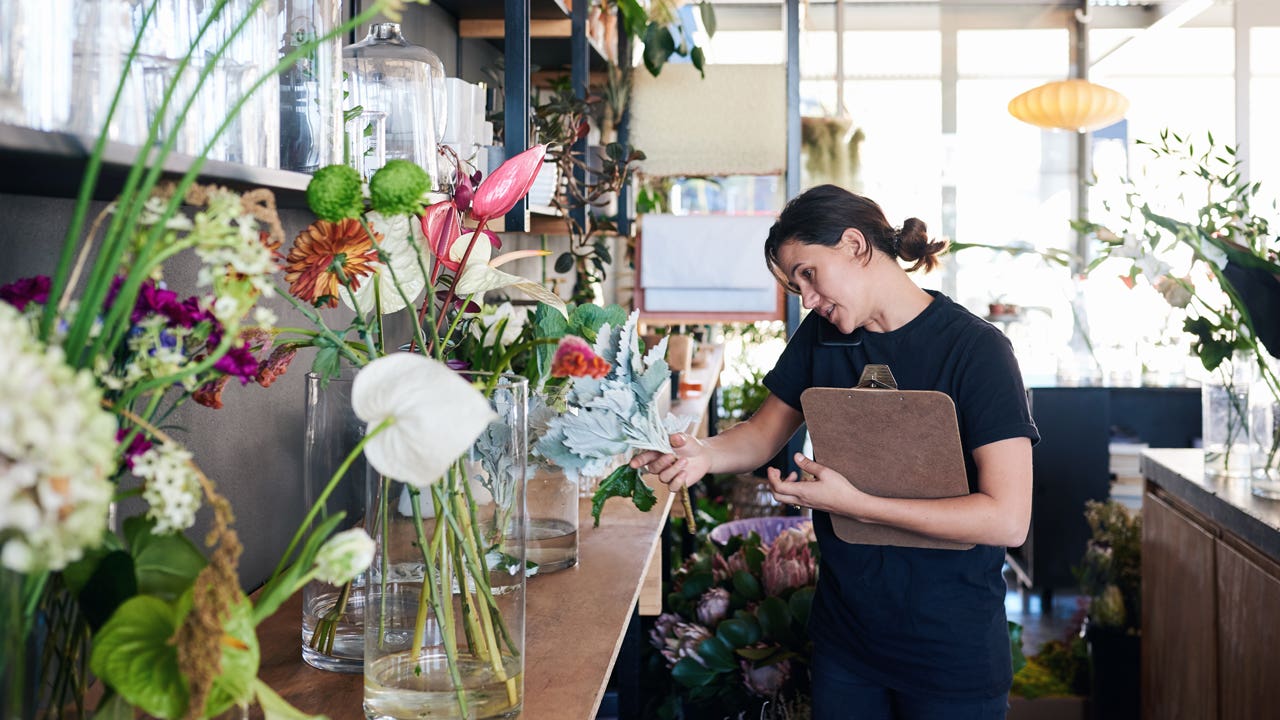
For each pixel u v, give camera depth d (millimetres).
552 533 1614
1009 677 1863
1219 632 2627
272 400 1648
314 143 1209
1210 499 2631
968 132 8688
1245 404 2617
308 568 887
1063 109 6414
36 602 716
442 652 1063
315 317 1076
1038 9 8602
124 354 822
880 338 1874
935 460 1699
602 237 3434
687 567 3162
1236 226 2625
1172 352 6160
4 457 592
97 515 621
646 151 3668
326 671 1225
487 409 819
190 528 1405
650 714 2607
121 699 769
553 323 1689
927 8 8656
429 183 945
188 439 1384
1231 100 8594
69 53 788
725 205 6559
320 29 1219
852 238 1803
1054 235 8602
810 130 4230
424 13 2414
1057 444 5266
